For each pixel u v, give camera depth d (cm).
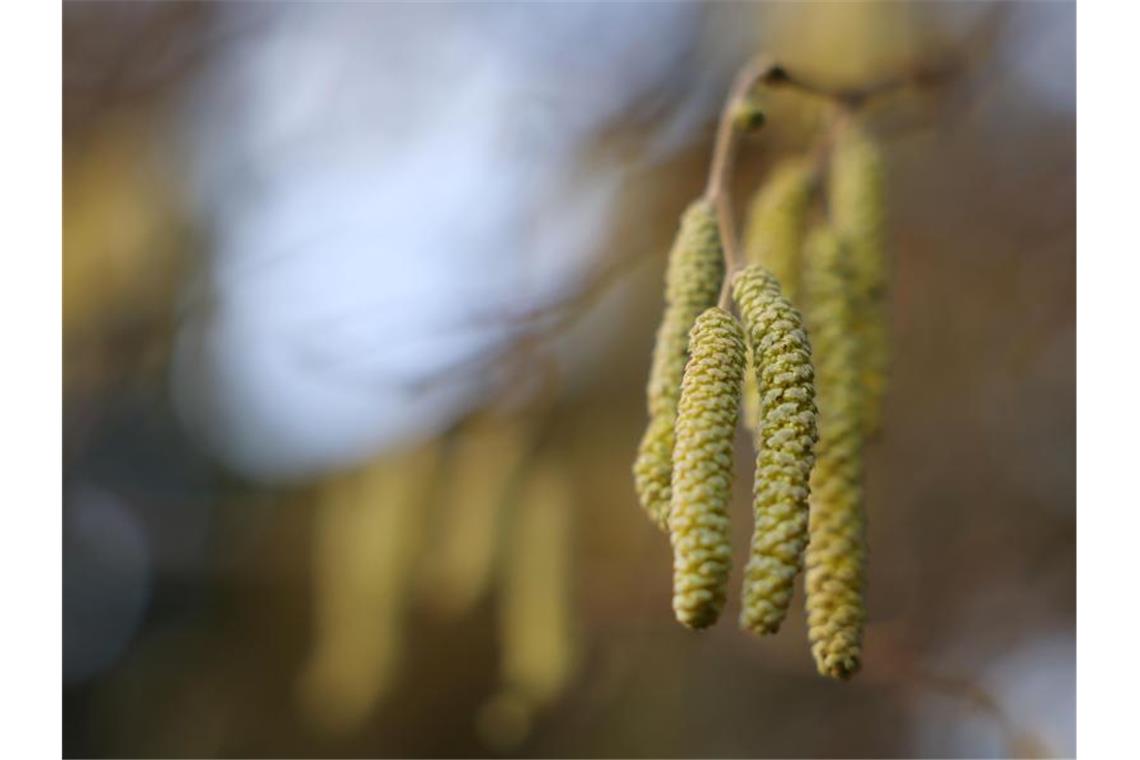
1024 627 59
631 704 66
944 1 46
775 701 70
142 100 62
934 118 44
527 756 67
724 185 28
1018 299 59
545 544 44
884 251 31
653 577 58
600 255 50
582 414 56
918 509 62
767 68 30
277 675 83
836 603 26
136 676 87
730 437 24
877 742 69
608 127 52
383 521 47
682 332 26
